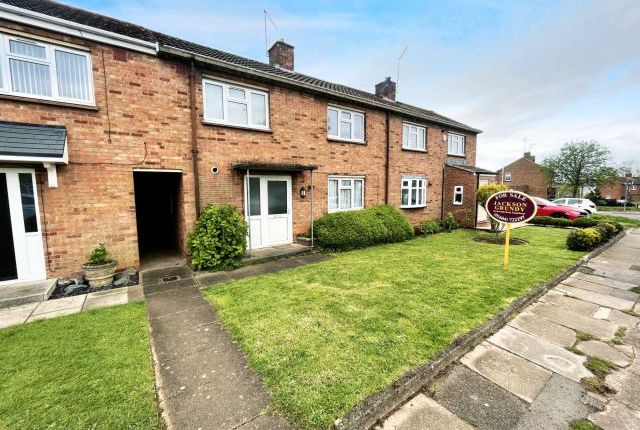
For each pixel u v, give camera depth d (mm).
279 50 11164
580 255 7984
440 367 2988
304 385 2615
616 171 34500
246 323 3900
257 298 4816
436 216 14250
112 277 5668
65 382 2658
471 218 13703
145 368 2891
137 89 6195
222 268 6625
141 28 8039
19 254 5258
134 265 6324
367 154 10961
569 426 2250
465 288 5230
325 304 4512
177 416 2289
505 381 2803
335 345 3303
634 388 2697
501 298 4738
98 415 2264
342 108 10117
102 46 5801
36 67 5332
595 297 5062
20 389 2555
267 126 8266
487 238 10859
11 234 5188
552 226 15188
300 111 8891
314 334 3570
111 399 2439
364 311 4242
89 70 5734
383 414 2375
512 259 7516
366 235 9031
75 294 5109
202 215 6871
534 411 2404
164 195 10320
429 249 8891
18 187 5188
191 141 6930
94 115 5762
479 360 3164
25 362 2982
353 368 2857
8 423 2178
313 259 7598
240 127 7617
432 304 4488
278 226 8719
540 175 41469
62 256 5582
